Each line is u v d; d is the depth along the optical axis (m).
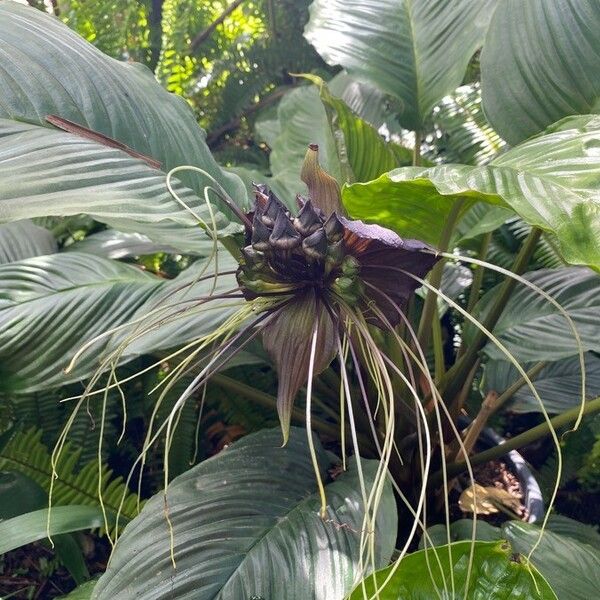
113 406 0.88
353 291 0.42
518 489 0.79
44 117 0.48
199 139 0.61
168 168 0.54
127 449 0.90
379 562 0.43
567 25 0.58
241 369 0.88
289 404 0.44
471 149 1.05
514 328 0.68
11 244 0.86
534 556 0.52
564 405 0.75
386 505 0.47
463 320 0.94
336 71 1.41
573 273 0.72
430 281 0.66
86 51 0.56
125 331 0.64
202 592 0.44
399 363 0.65
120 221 0.54
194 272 0.70
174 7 1.27
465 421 0.86
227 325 0.46
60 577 0.81
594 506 0.85
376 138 0.69
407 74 0.74
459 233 0.69
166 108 0.60
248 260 0.42
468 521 0.60
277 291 0.44
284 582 0.44
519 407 0.75
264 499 0.52
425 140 1.19
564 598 0.49
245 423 0.89
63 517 0.56
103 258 0.75
